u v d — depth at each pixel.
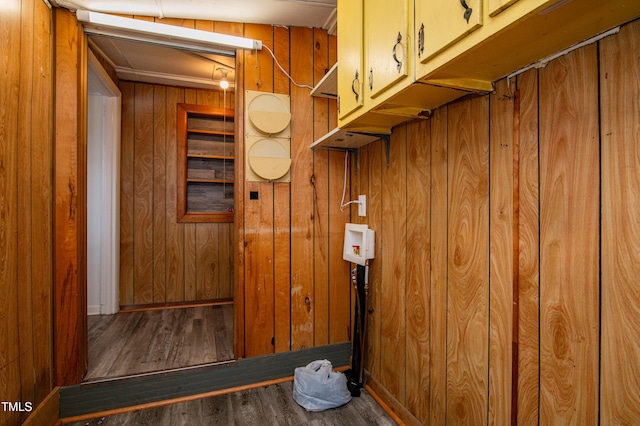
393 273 1.75
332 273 2.19
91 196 2.80
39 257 1.53
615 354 0.80
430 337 1.46
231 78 2.92
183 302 3.15
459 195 1.30
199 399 1.85
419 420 1.53
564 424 0.92
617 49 0.79
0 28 1.22
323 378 1.81
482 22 0.79
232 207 3.33
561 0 0.64
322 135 2.16
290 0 1.81
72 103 1.70
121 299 3.01
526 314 1.03
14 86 1.32
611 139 0.81
